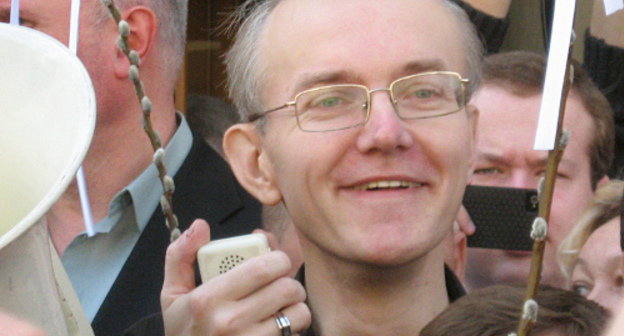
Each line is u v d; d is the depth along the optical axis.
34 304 2.72
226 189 4.59
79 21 4.45
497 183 4.15
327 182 3.16
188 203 4.55
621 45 4.54
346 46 3.15
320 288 3.28
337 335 3.25
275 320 3.10
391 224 3.11
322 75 3.15
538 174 4.12
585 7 5.22
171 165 4.60
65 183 2.65
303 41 3.20
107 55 4.49
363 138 3.11
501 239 4.05
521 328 2.58
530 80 4.14
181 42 4.79
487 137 4.15
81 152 2.72
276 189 3.36
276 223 4.07
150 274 4.39
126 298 4.33
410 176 3.11
